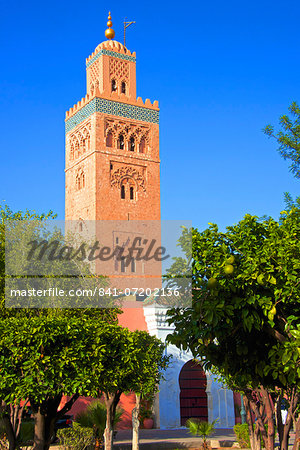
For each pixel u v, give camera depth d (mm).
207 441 37406
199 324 11828
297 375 11273
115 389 20016
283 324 12086
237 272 11422
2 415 20156
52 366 17000
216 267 11492
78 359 17547
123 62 65812
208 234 12344
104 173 61031
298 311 12250
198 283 12195
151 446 35500
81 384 17328
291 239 11484
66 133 67312
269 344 13180
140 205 62656
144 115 65000
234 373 14180
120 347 19500
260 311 11930
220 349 13742
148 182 63688
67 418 38156
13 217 29109
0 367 17125
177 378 46281
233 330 12555
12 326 17656
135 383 20484
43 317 18531
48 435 19969
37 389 16875
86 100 63375
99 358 18031
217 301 11359
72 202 64188
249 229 12047
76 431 28891
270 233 11859
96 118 61406
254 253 11531
